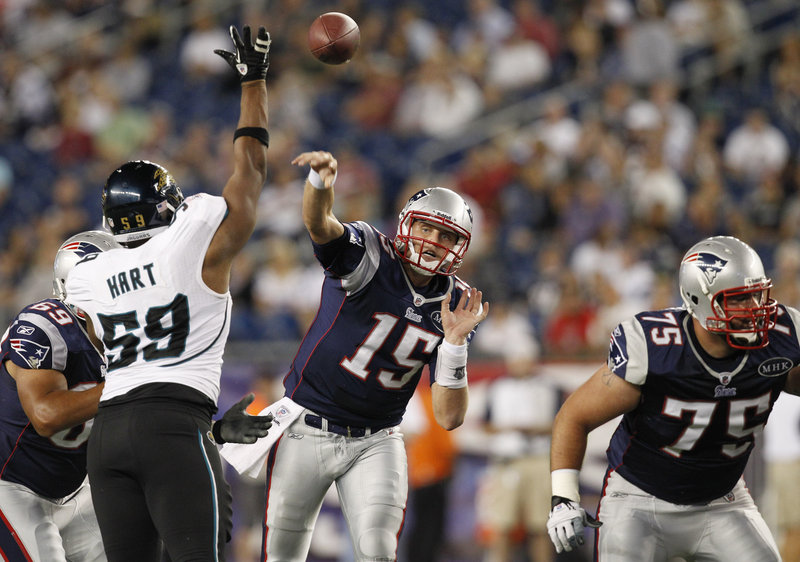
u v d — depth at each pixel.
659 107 40.69
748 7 47.69
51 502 16.14
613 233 34.72
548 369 26.70
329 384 15.82
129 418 13.15
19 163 46.62
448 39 47.56
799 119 43.25
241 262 35.28
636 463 15.59
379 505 15.62
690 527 15.64
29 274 39.03
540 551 26.31
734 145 41.09
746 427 15.12
